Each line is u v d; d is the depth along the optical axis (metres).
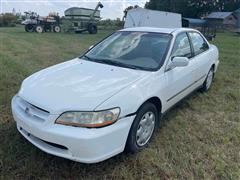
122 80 3.01
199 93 5.34
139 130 3.02
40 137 2.57
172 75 3.58
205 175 2.81
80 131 2.44
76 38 19.41
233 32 44.97
